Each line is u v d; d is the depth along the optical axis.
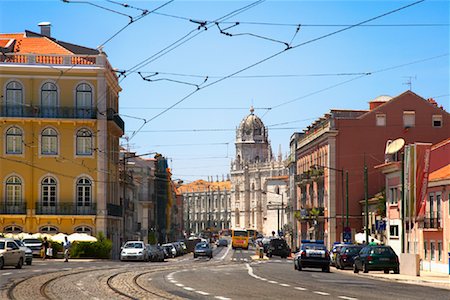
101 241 68.69
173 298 22.92
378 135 82.81
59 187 71.06
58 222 70.56
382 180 82.44
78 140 71.62
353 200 82.25
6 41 76.00
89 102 71.50
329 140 83.00
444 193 51.94
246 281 32.12
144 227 114.81
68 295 24.73
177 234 173.38
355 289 27.84
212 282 31.25
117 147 79.81
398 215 64.44
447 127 82.31
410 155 50.16
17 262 43.41
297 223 108.50
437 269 52.91
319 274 41.84
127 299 23.00
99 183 71.31
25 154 70.75
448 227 51.03
